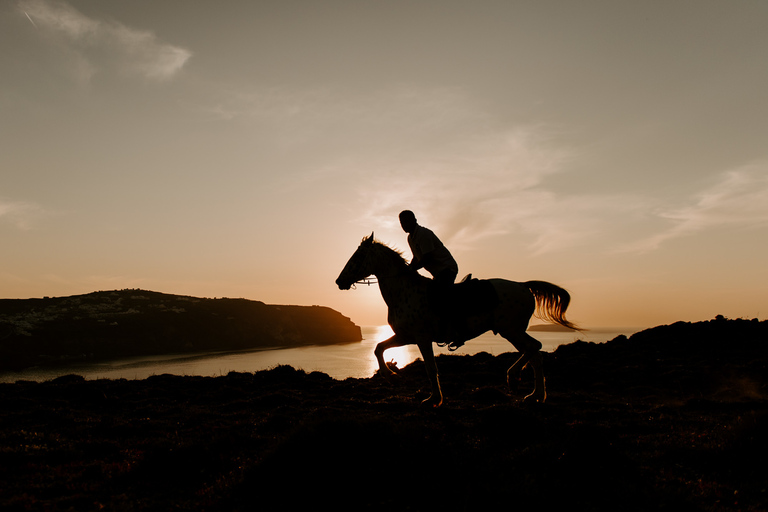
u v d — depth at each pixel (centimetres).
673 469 594
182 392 1475
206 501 500
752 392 1303
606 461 570
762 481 539
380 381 1647
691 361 1889
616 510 447
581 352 2253
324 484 510
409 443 595
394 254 980
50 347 15238
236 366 9438
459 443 664
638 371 1698
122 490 552
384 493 491
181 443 736
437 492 483
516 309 957
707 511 451
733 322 2605
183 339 18400
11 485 558
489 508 444
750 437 635
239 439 768
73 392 1380
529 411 916
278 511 466
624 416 980
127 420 1034
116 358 15325
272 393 1327
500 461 590
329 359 11325
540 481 513
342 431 591
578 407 1100
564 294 1016
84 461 689
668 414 1013
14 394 1387
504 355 2166
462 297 918
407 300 948
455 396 1262
